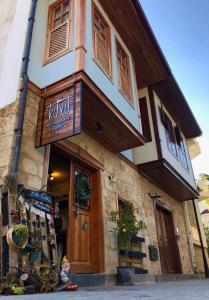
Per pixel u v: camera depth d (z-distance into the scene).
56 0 6.11
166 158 8.80
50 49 5.52
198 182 20.80
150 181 9.52
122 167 7.66
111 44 6.75
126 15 7.22
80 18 5.45
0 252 3.47
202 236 14.22
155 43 8.00
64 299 2.39
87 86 4.83
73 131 4.24
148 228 8.28
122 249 6.22
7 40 5.68
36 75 5.13
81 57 4.95
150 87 9.67
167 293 3.36
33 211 3.87
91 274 5.04
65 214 6.57
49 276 3.43
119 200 6.97
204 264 12.68
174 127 11.27
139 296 2.83
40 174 4.45
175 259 10.09
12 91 4.77
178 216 11.73
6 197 3.68
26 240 3.36
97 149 6.57
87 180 6.00
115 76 6.45
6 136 4.30
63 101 4.65
